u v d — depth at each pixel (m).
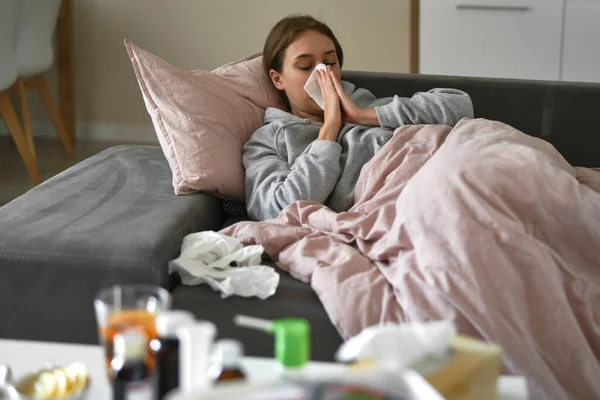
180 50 4.33
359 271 1.58
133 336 0.94
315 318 1.49
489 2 3.60
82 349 1.18
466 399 0.98
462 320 1.40
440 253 1.47
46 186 1.98
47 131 4.49
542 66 3.64
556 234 1.59
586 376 1.40
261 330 1.48
